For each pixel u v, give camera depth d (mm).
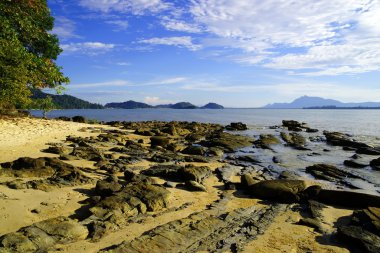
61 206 10750
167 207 11477
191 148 24562
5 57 15578
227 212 11430
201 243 8750
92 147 22641
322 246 9008
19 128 27031
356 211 11094
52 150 19438
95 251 7988
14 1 21812
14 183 12164
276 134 43688
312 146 31844
